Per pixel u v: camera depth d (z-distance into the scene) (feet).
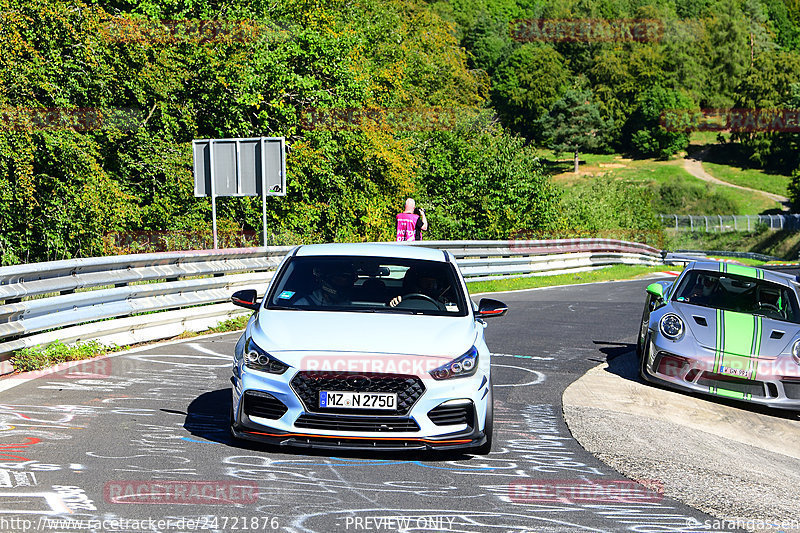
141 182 294.25
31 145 223.92
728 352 114.42
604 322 191.01
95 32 257.14
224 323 156.76
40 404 90.79
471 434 73.05
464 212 444.14
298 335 74.02
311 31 356.59
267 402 72.08
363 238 367.25
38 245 238.89
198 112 322.75
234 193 195.21
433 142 456.86
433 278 86.53
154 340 140.15
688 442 90.99
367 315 79.25
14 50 234.17
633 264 473.26
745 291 128.47
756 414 114.01
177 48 309.83
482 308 88.02
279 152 193.67
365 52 568.82
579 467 75.66
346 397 70.69
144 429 81.41
